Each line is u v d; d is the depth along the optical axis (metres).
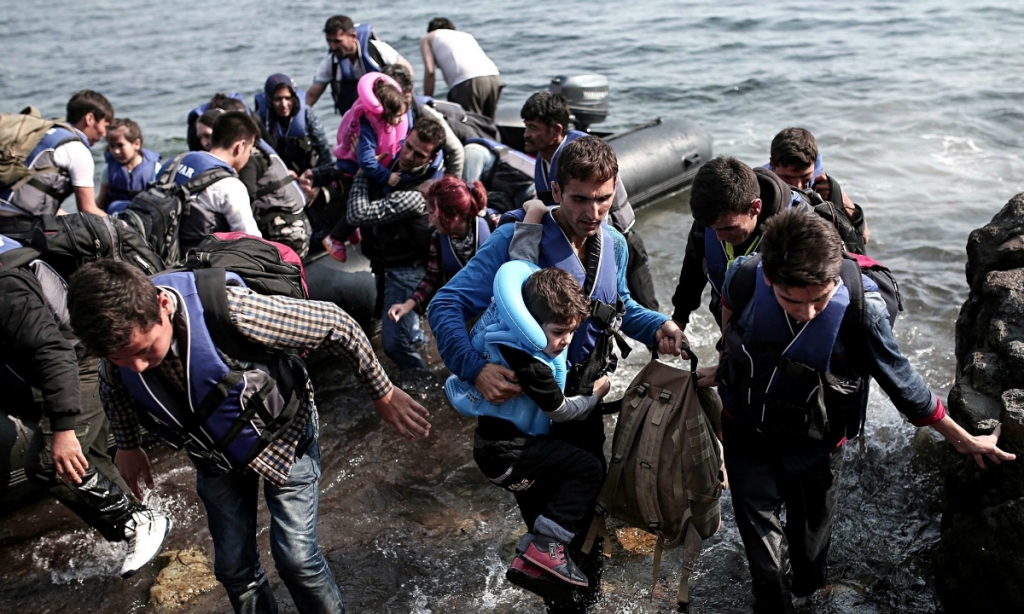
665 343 3.00
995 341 3.21
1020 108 9.53
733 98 11.12
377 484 4.18
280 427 2.70
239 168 4.78
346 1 23.59
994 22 14.09
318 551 2.89
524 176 5.75
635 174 7.50
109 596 3.54
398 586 3.50
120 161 5.62
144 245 3.67
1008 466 2.80
